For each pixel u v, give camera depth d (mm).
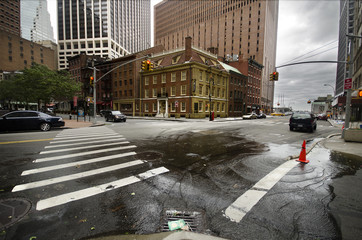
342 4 79812
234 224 2521
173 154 6348
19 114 11984
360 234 2293
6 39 73000
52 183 3809
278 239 2229
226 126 17500
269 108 76688
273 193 3451
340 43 81062
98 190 3520
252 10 71375
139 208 2916
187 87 31578
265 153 6688
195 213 2789
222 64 41969
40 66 28578
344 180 4113
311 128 13773
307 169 4871
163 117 34688
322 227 2447
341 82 74250
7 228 2354
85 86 50562
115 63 44875
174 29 107938
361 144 8359
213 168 4910
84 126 16484
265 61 71125
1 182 3828
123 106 43781
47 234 2266
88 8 99750
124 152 6523
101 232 2330
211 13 86812
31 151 6551
